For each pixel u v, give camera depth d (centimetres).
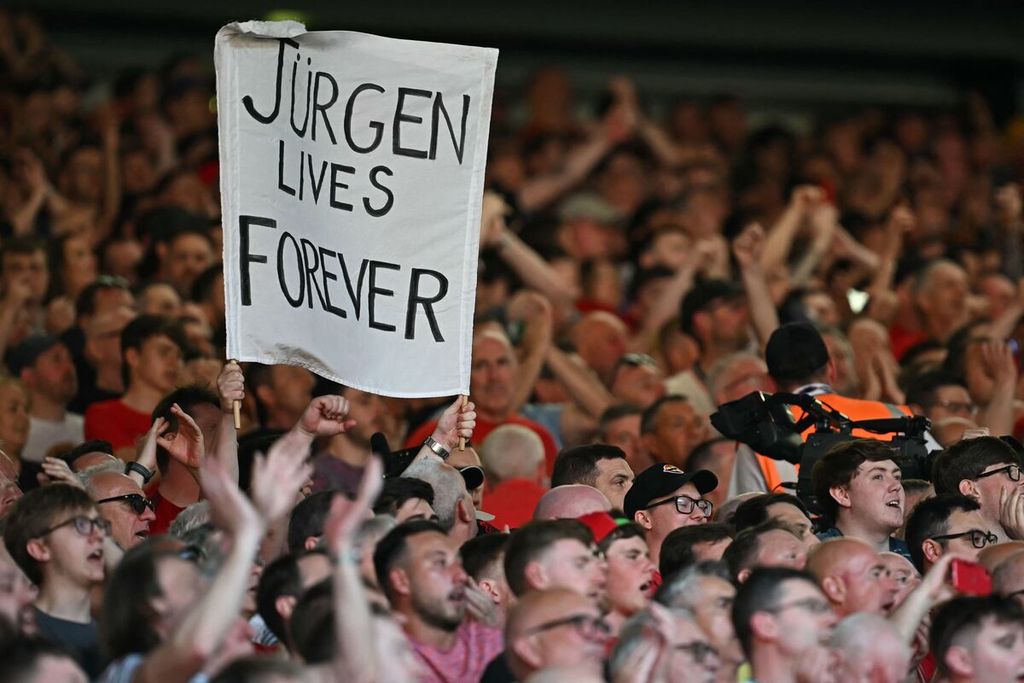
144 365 3234
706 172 5356
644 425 3253
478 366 3362
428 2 5841
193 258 3962
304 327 2461
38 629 2059
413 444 3166
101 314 3525
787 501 2498
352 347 2480
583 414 3562
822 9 6228
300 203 2464
